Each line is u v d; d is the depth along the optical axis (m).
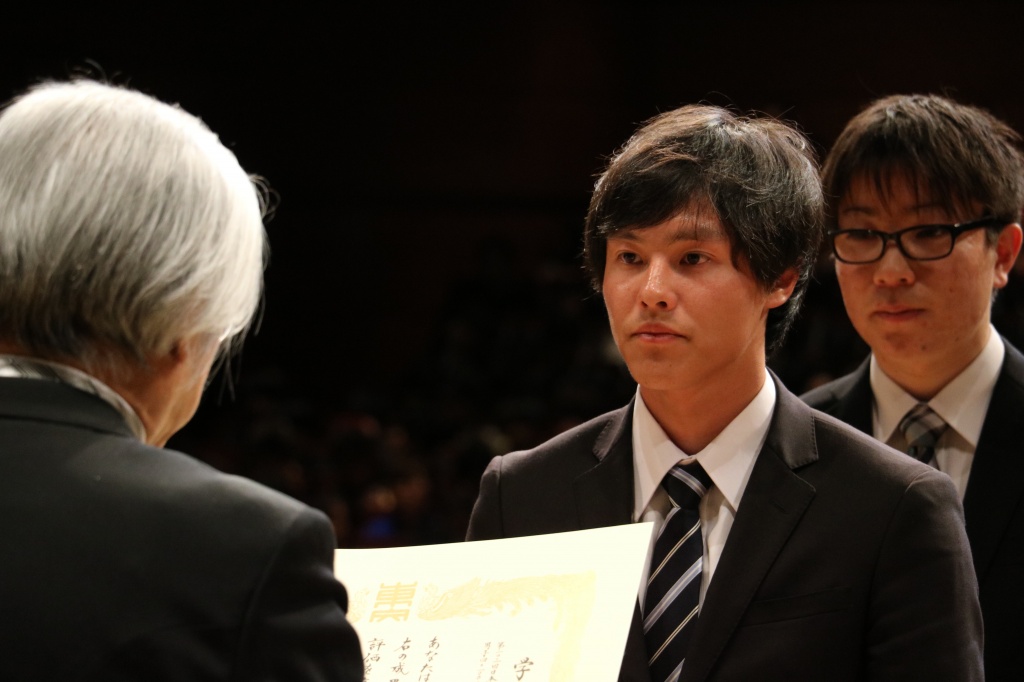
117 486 3.13
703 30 30.69
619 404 20.52
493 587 4.29
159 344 3.35
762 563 4.29
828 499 4.39
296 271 31.52
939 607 4.17
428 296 31.64
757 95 30.03
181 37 30.48
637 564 4.14
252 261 3.60
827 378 15.98
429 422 21.22
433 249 31.72
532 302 26.22
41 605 2.94
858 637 4.20
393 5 31.36
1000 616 5.33
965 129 5.66
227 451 17.97
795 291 4.73
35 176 3.30
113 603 2.96
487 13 31.28
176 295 3.30
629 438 4.83
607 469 4.77
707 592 4.30
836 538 4.29
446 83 31.52
